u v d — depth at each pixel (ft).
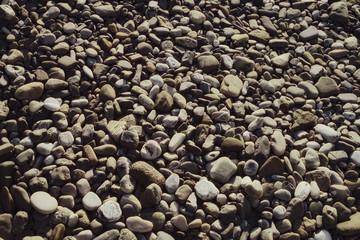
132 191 4.04
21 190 3.97
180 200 4.03
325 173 4.20
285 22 5.08
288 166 4.18
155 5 4.91
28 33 4.67
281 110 4.51
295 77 4.72
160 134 4.25
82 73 4.51
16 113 4.30
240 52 4.78
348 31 5.13
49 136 4.19
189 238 3.95
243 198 4.05
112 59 4.56
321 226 4.09
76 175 4.06
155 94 4.42
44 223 3.95
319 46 4.95
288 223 4.03
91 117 4.29
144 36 4.72
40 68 4.49
